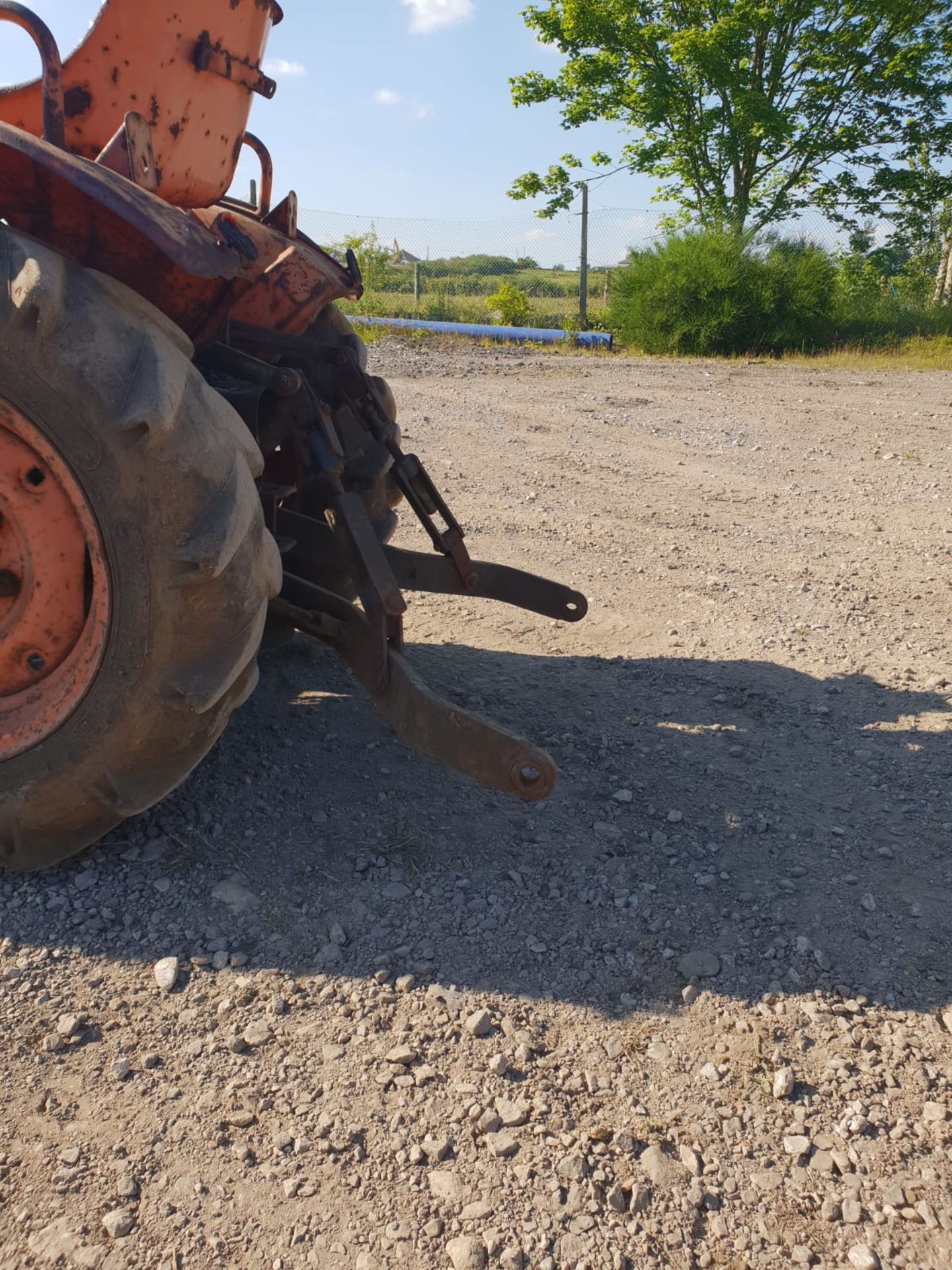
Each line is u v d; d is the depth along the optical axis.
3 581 2.41
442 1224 1.78
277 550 2.53
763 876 2.81
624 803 3.13
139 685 2.33
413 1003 2.28
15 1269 1.67
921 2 23.31
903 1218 1.84
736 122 24.20
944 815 3.14
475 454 8.15
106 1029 2.16
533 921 2.57
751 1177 1.91
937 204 26.34
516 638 4.46
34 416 2.21
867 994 2.38
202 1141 1.92
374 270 26.02
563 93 25.88
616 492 7.12
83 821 2.52
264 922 2.50
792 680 4.11
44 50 2.28
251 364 2.86
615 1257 1.75
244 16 2.70
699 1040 2.23
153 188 2.43
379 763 3.25
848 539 6.12
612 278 21.09
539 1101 2.04
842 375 14.70
